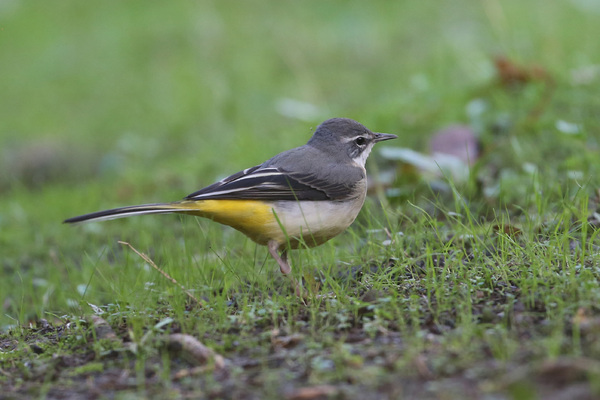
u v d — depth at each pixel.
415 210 10.95
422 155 14.24
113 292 10.19
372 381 6.13
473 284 8.09
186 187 16.39
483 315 7.25
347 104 20.48
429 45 23.41
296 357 6.82
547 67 17.22
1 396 6.84
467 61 19.41
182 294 8.77
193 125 21.94
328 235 10.05
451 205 11.84
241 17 28.59
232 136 19.12
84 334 8.01
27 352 8.06
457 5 26.17
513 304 7.46
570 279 7.59
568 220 9.38
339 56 24.47
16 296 12.19
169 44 27.95
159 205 9.48
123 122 23.41
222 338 7.53
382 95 20.05
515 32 20.67
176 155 20.19
